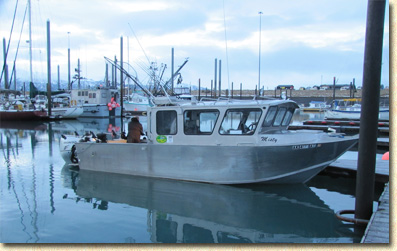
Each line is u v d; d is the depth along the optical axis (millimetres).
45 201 7930
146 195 8195
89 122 34062
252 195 8266
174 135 9125
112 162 10031
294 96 75875
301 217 6969
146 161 9453
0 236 5895
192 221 6738
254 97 9430
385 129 21250
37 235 5941
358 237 5977
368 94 5605
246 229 6359
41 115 34250
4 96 41281
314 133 8719
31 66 39906
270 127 8734
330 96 69938
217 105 8562
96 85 44031
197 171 8867
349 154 15594
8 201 7898
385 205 6371
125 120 36406
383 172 8984
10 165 12008
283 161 8242
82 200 7980
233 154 8445
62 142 11977
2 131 24828
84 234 6000
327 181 9812
